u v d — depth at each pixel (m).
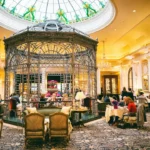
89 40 9.20
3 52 15.85
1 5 11.20
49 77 15.27
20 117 9.07
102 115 10.77
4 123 8.55
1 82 16.20
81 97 7.92
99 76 17.00
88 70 10.04
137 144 5.33
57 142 5.57
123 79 17.38
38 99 9.38
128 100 8.27
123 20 10.75
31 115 5.32
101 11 11.58
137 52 13.65
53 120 5.44
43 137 5.34
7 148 5.09
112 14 10.30
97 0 11.55
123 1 8.59
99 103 10.95
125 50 16.59
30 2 12.48
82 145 5.28
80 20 13.57
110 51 17.53
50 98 9.77
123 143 5.43
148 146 5.14
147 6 9.08
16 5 11.98
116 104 8.34
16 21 12.47
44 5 13.23
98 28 12.38
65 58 11.34
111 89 18.34
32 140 5.76
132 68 15.66
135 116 7.56
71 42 8.29
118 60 17.48
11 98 9.18
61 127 5.44
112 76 18.45
